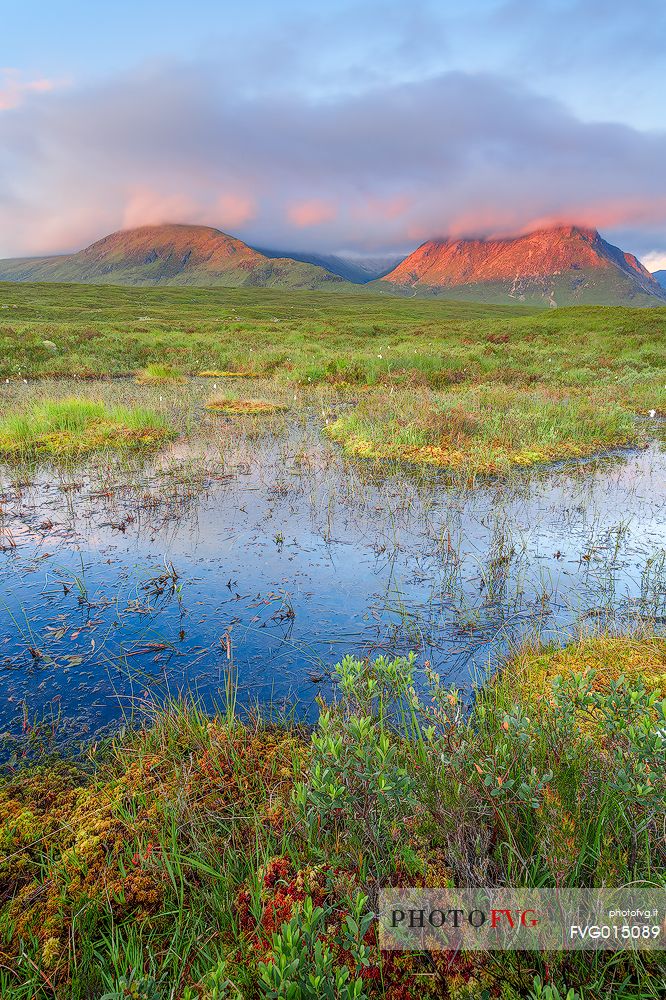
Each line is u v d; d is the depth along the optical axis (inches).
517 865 82.5
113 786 114.2
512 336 1482.5
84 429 459.2
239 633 175.6
